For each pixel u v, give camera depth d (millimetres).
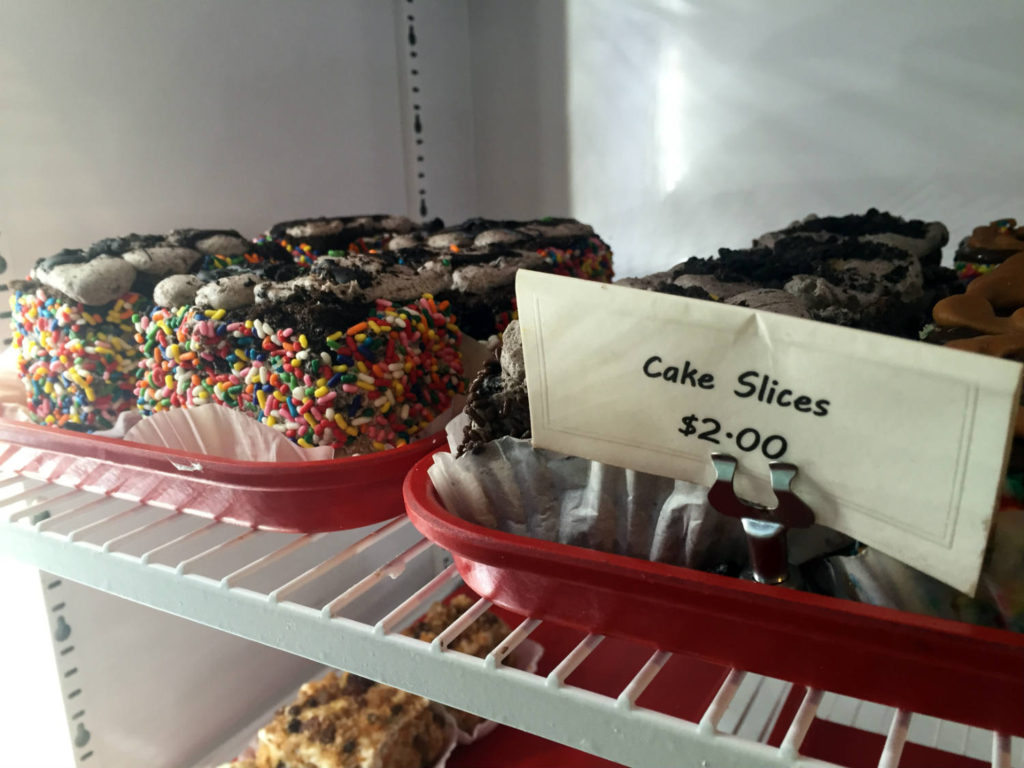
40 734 450
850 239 385
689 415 209
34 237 424
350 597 257
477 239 459
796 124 506
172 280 347
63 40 425
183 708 496
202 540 475
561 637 505
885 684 194
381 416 310
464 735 461
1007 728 187
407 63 593
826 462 195
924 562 188
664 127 551
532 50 596
